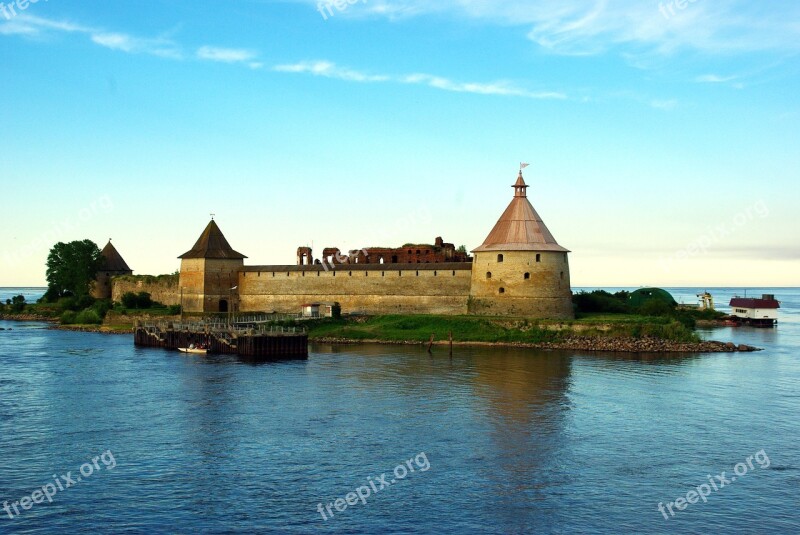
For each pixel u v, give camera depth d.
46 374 69.31
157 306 132.00
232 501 36.09
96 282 156.12
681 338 88.25
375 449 43.78
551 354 81.94
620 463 41.44
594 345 86.81
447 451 43.44
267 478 39.09
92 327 121.75
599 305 110.25
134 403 55.72
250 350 82.19
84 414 52.16
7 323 141.12
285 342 83.12
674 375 67.25
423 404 55.03
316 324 103.69
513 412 52.47
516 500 36.28
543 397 57.38
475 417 51.06
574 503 35.97
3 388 61.75
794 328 130.75
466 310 106.31
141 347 93.56
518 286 100.56
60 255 154.62
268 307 119.31
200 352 85.56
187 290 121.62
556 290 100.88
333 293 114.56
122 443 45.03
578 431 47.53
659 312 106.12
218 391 60.25
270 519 34.12
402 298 110.31
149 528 33.25
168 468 40.56
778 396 57.88
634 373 68.31
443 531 33.03
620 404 54.94
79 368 73.38
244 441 45.38
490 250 102.06
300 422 49.75
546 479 39.00
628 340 87.38
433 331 95.62
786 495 37.03
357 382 64.00
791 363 75.50
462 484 38.31
